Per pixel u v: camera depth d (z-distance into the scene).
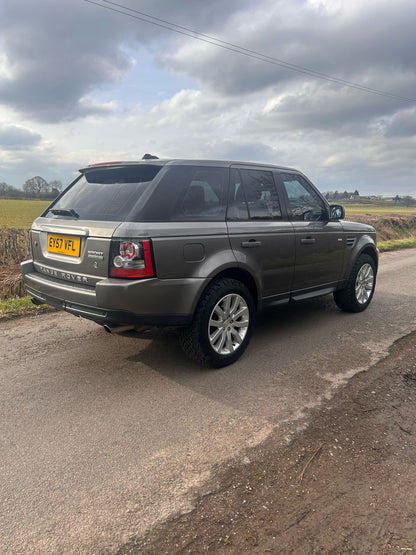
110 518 1.90
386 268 9.45
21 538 1.78
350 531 1.82
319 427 2.65
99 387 3.21
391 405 2.95
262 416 2.79
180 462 2.30
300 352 3.98
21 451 2.39
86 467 2.26
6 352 3.93
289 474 2.20
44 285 3.50
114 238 2.92
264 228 3.82
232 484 2.12
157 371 3.51
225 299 3.49
